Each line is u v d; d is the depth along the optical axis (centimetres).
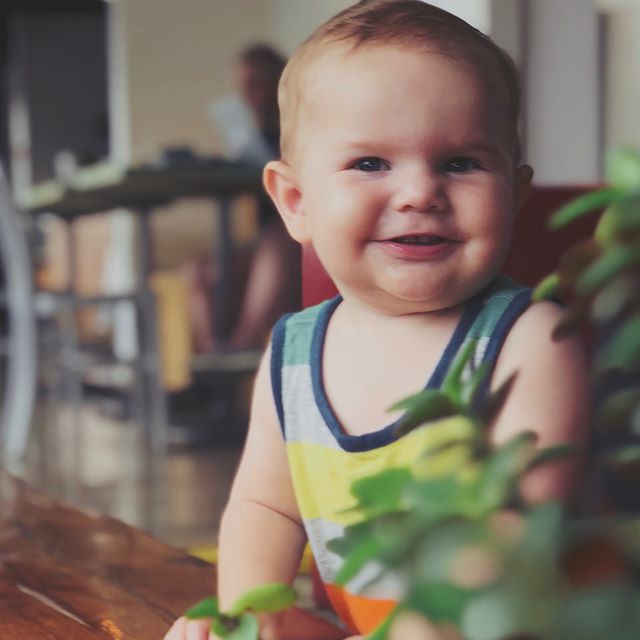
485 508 37
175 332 559
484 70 100
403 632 47
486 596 34
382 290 102
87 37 1148
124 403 605
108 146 1146
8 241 425
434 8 105
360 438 102
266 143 519
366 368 105
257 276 523
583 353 97
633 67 437
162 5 718
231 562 113
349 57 101
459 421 46
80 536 171
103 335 701
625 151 41
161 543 167
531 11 421
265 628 106
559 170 427
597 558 34
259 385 115
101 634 122
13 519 184
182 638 104
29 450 459
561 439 94
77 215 641
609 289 42
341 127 100
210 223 702
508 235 102
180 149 474
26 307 427
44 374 708
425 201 97
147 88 719
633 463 45
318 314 111
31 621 127
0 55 1240
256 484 114
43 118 1145
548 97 424
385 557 38
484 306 102
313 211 104
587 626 32
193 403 574
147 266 529
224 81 728
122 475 389
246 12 729
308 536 111
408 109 98
